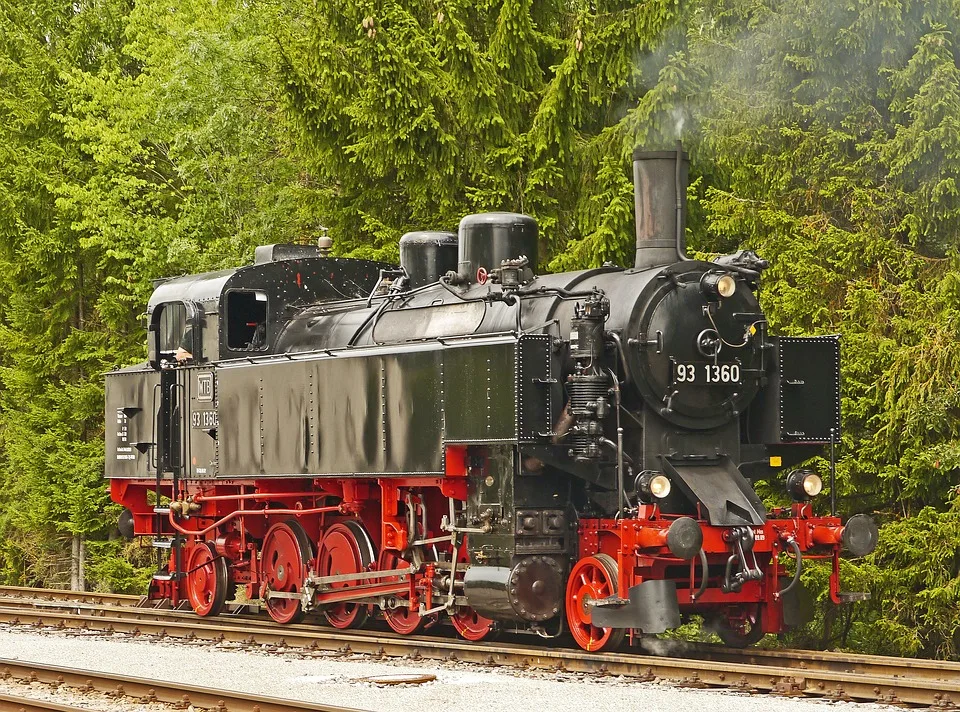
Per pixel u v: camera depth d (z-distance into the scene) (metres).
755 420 12.59
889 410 14.77
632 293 11.60
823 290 15.59
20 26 27.70
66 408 26.27
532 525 11.55
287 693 9.70
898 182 15.62
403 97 18.59
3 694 9.43
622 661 10.45
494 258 13.22
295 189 21.48
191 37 23.83
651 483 11.12
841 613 16.17
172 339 16.33
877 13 15.41
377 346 13.53
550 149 19.09
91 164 27.09
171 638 13.44
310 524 14.36
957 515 14.36
